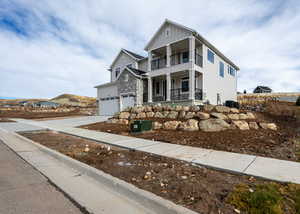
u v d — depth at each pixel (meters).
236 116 8.78
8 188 2.74
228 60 18.98
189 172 3.27
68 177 3.26
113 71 22.75
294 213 1.91
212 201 2.22
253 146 5.03
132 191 2.53
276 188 2.47
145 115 10.85
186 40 13.61
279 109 12.32
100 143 6.19
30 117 22.58
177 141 6.03
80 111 34.12
